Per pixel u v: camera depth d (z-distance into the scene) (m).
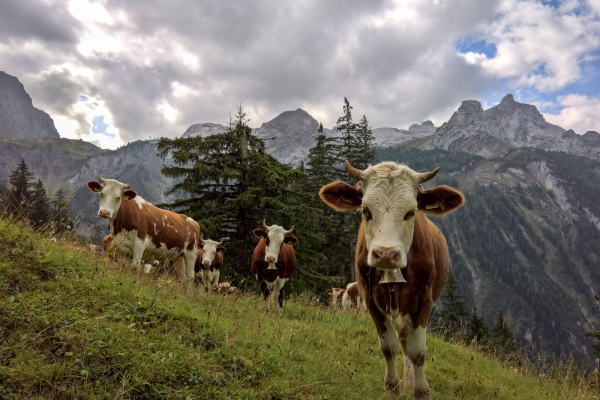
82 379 1.86
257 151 10.77
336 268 14.25
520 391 3.59
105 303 2.56
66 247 3.79
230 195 10.10
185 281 5.59
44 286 2.61
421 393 2.34
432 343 4.71
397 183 2.19
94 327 2.20
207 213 9.52
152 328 2.44
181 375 2.04
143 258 5.09
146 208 5.00
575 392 3.71
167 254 5.32
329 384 2.38
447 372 3.78
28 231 3.33
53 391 1.76
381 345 2.51
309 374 2.41
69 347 2.04
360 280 2.53
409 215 2.16
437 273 2.71
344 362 3.02
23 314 2.20
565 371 4.10
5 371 1.76
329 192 2.43
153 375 1.97
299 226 10.01
